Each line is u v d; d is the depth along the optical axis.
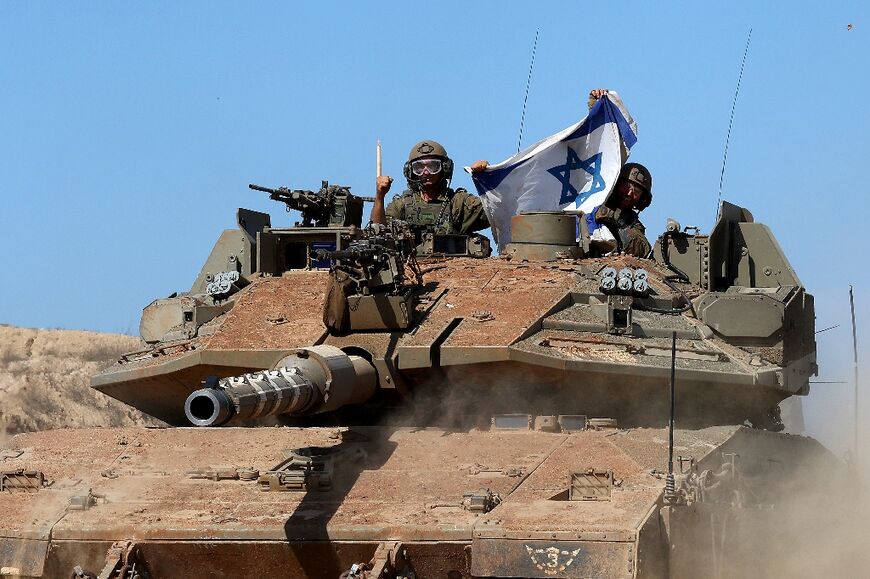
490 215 33.53
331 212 30.25
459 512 19.72
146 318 27.97
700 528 20.05
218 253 30.25
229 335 25.25
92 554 20.05
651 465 21.00
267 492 20.98
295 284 27.44
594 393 24.38
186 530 19.83
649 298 26.33
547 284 26.22
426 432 23.34
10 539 20.27
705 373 24.09
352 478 21.27
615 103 33.50
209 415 18.94
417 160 32.09
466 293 26.16
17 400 55.47
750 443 23.45
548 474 20.92
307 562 19.72
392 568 18.94
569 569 18.36
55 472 22.33
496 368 23.69
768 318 25.78
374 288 24.80
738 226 29.61
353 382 22.69
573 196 33.59
